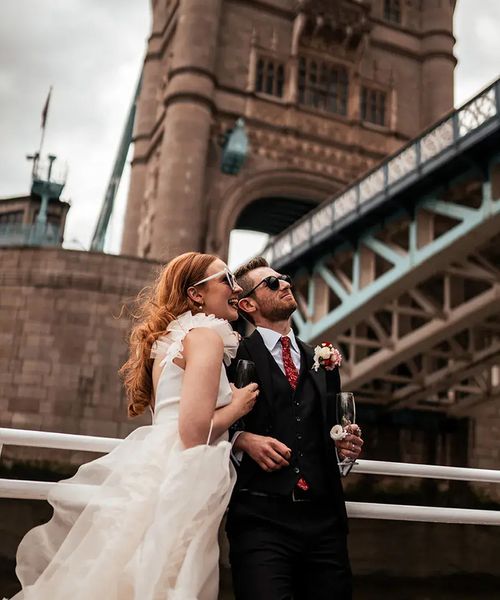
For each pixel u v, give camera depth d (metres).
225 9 31.38
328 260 20.17
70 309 20.09
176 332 2.33
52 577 2.00
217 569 2.08
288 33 32.41
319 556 2.39
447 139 15.25
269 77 31.88
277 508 2.37
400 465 3.13
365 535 3.63
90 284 20.30
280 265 21.95
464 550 3.82
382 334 19.53
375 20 34.59
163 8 36.22
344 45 33.00
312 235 20.19
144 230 30.75
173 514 1.92
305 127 31.30
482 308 16.27
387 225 17.58
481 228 14.66
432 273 16.47
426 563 3.69
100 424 19.20
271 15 32.34
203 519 2.00
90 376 19.55
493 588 3.82
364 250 18.84
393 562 3.63
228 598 3.17
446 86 34.53
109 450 2.77
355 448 2.55
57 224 42.44
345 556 2.45
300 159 30.75
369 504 3.10
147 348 2.44
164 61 34.50
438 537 3.77
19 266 20.42
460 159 14.88
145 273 20.66
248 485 2.41
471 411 26.28
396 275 16.73
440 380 22.09
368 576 3.58
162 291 2.56
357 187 18.31
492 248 19.67
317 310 20.64
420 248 16.42
